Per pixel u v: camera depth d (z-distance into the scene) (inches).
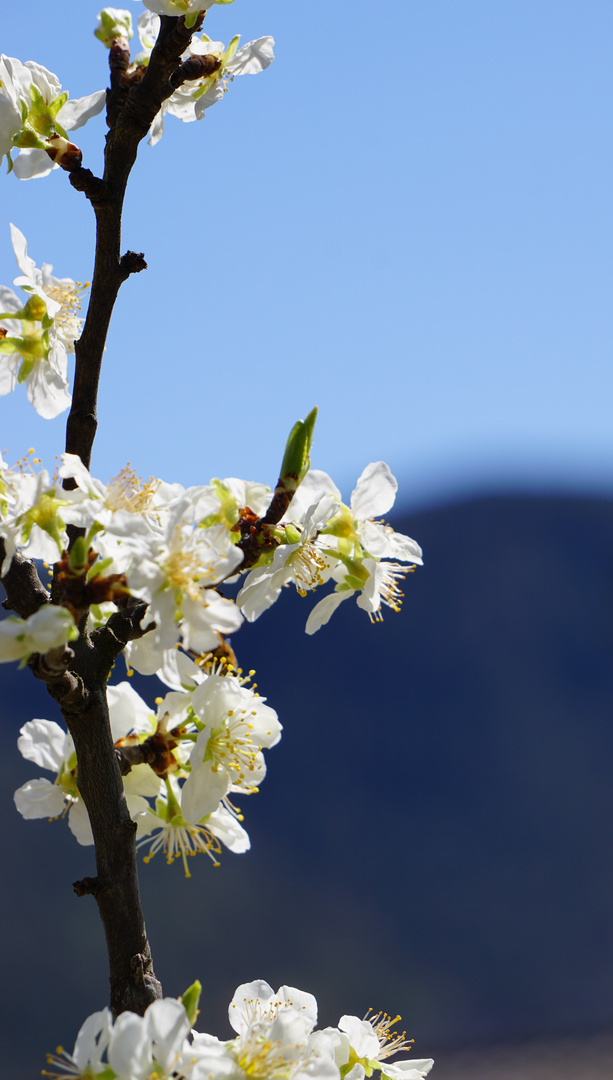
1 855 715.4
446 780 919.7
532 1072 517.7
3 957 613.9
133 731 88.1
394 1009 618.5
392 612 1174.3
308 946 677.3
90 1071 62.0
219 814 89.7
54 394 102.8
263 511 89.0
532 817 860.6
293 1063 72.5
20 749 87.9
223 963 642.8
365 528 95.2
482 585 1219.9
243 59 104.6
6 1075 520.1
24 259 100.8
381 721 1003.3
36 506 77.5
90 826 83.0
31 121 95.0
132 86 94.7
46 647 63.3
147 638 85.0
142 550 68.4
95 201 88.9
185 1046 65.9
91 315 88.4
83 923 652.1
